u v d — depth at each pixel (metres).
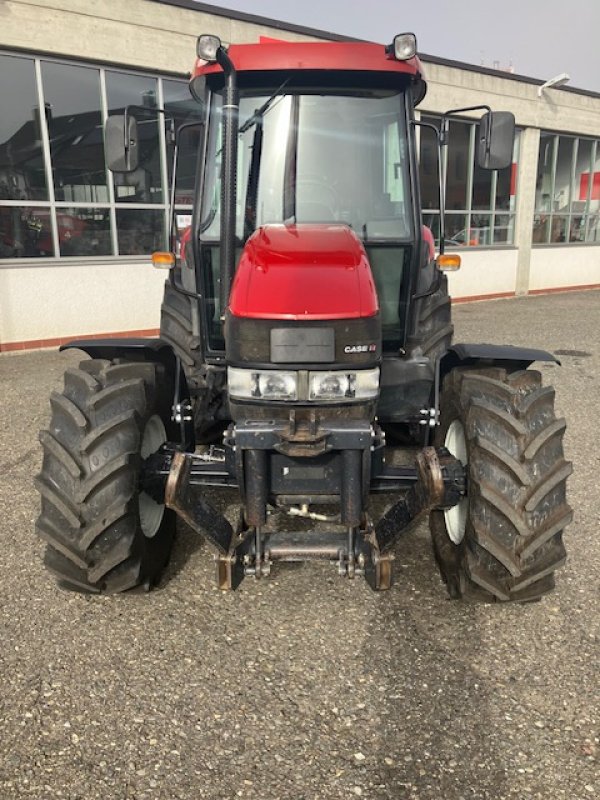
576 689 2.49
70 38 8.38
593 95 15.97
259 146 3.42
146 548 2.97
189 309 4.05
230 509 3.98
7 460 4.82
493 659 2.66
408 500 2.71
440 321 4.07
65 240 8.91
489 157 3.49
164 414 3.24
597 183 17.06
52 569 2.83
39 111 8.44
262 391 2.61
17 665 2.62
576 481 4.47
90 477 2.71
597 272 17.38
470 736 2.27
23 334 8.66
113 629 2.86
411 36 3.21
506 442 2.70
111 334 9.40
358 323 2.56
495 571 2.70
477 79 13.41
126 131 3.43
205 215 3.46
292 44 3.29
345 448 2.60
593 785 2.07
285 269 2.66
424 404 3.45
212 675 2.57
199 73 3.36
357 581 3.22
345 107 3.41
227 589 2.81
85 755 2.19
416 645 2.75
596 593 3.12
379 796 2.04
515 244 15.14
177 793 2.04
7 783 2.08
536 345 9.09
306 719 2.35
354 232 3.14
